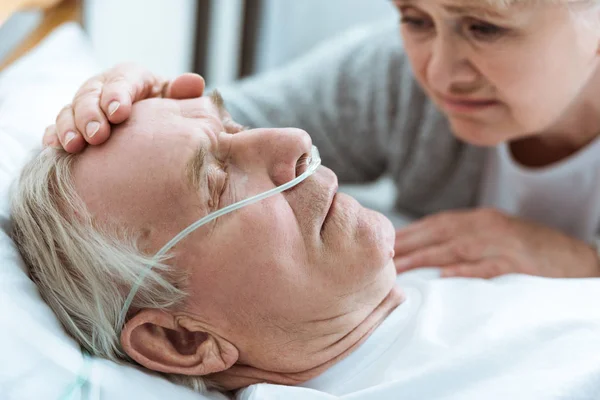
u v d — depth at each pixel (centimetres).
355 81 155
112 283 85
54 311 88
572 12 96
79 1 177
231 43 238
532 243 126
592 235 146
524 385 83
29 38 160
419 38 110
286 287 85
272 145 87
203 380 92
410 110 152
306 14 239
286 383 93
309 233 86
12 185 95
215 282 85
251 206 85
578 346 87
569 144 138
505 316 95
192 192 83
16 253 88
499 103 109
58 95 128
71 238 85
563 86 105
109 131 87
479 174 153
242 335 88
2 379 77
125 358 89
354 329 93
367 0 234
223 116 95
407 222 169
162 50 224
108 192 84
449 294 104
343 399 85
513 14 94
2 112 117
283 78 160
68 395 80
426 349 91
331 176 91
